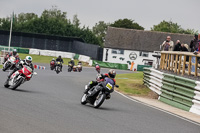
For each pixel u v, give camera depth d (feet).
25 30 551.59
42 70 190.49
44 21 552.00
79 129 41.14
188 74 88.89
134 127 47.83
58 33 548.31
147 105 80.94
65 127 41.27
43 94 75.20
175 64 98.22
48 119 45.19
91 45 359.87
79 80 131.44
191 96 79.30
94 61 331.36
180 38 419.54
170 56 105.60
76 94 85.46
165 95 94.02
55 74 159.63
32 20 555.69
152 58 405.80
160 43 413.18
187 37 420.77
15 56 137.90
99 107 65.57
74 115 51.31
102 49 409.28
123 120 52.85
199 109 75.87
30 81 104.42
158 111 71.77
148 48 407.03
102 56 409.69
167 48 115.44
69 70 209.77
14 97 62.90
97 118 51.31
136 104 80.07
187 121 62.59
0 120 40.50
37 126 39.81
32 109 51.88
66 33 549.54
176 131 49.34
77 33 554.46
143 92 112.06
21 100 60.18
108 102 77.10
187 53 89.15
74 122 45.42
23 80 75.92
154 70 111.34
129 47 407.03
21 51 378.32
